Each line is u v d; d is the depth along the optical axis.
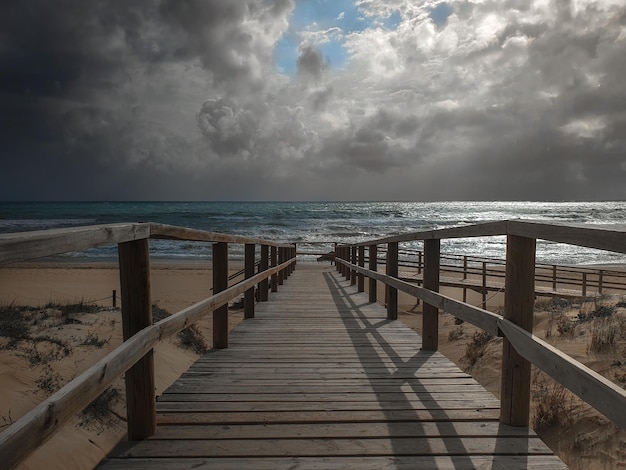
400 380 3.74
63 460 4.19
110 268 24.92
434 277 4.61
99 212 77.81
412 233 5.08
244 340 5.36
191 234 3.22
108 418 4.96
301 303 8.91
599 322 7.26
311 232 47.72
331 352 4.74
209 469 2.24
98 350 6.57
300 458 2.37
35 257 1.41
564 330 7.34
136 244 2.47
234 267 23.09
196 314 3.27
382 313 7.55
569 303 10.81
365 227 53.00
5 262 1.27
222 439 2.58
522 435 2.62
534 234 2.29
